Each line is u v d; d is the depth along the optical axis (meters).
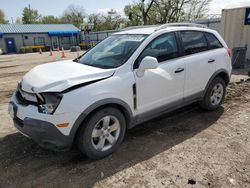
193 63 4.39
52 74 3.40
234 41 12.38
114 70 3.47
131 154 3.59
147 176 3.06
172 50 4.18
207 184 2.88
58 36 44.06
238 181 2.93
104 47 4.34
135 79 3.60
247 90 6.67
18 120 3.36
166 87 4.02
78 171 3.22
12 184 3.01
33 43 41.91
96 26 60.41
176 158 3.45
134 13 32.88
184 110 5.31
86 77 3.25
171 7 27.98
